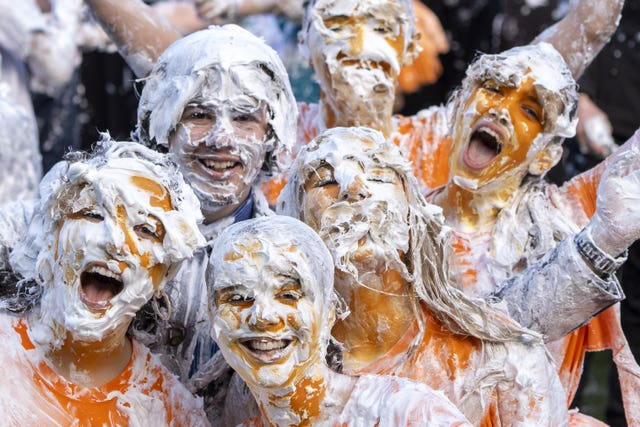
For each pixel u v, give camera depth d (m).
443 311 5.91
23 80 10.01
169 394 5.75
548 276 6.23
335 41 7.65
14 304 5.62
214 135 6.47
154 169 5.59
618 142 10.02
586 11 8.12
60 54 10.18
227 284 5.32
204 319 6.43
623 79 9.91
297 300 5.33
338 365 5.72
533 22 10.14
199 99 6.54
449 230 5.95
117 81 10.73
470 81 7.23
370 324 5.93
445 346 5.94
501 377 5.87
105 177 5.46
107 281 5.60
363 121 7.73
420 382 5.57
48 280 5.54
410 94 10.76
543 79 7.03
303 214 5.96
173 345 6.34
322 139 6.00
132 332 5.82
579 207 7.21
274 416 5.43
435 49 10.47
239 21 10.76
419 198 5.95
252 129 6.60
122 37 8.09
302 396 5.38
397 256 5.84
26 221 6.40
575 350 6.82
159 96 6.62
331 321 5.50
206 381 6.07
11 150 8.59
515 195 7.14
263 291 5.30
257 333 5.28
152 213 5.49
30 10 10.02
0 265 6.08
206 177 6.54
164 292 5.98
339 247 5.79
